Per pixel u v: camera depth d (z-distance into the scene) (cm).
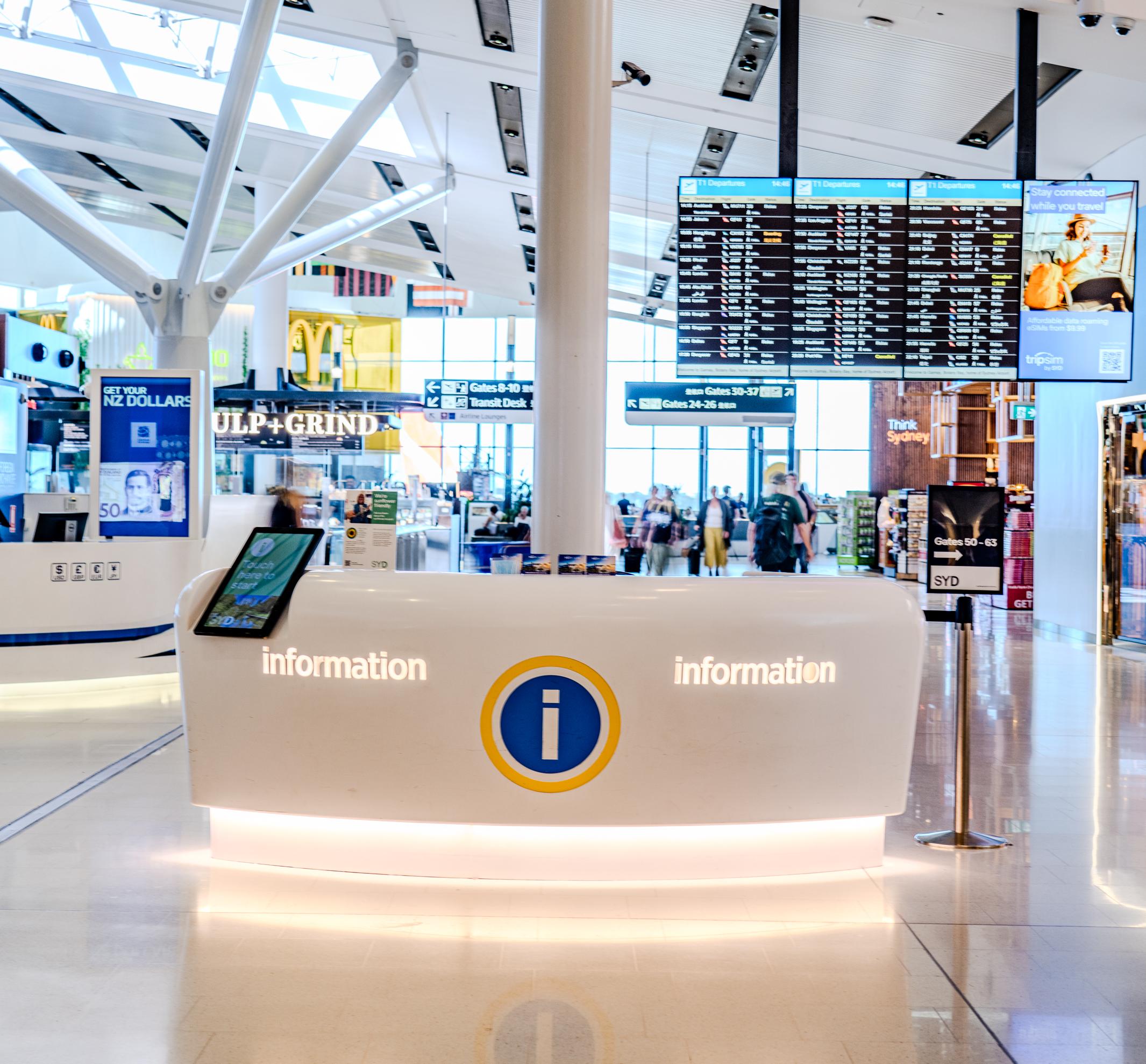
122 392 877
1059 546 1270
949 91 873
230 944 329
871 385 2698
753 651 398
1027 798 525
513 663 394
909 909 368
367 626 399
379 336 2981
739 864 404
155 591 860
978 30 751
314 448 1900
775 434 2720
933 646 1166
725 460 2762
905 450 2692
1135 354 1093
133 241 2998
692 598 399
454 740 396
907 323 792
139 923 346
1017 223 782
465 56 1016
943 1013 287
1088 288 783
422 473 2769
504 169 1393
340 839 406
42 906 360
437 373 2988
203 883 387
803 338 796
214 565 1086
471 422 1622
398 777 399
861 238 790
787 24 754
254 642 405
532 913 361
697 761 398
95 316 2917
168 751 602
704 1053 263
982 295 787
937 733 687
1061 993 300
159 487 881
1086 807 509
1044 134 948
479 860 399
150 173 1816
